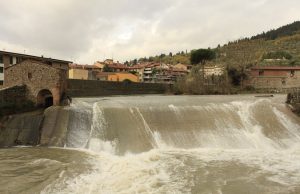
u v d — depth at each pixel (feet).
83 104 128.16
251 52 603.26
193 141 98.73
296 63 428.15
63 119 107.24
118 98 191.01
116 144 94.79
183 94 289.12
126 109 111.86
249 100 149.89
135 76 411.13
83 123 106.01
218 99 168.55
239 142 100.53
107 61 558.97
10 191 60.39
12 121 106.63
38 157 84.02
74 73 354.13
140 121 106.22
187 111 115.34
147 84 281.13
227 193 60.59
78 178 67.97
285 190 62.03
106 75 390.01
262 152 92.43
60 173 70.79
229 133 105.40
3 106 109.19
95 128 102.94
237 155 87.92
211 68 326.85
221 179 68.03
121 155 88.02
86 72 367.66
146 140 96.84
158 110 113.60
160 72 464.24
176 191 61.36
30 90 120.47
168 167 76.02
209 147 96.17
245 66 313.53
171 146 95.66
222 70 311.27
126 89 256.11
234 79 301.22
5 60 217.56
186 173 71.72
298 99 137.59
